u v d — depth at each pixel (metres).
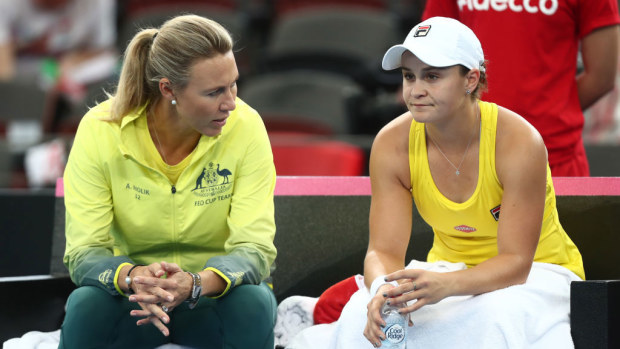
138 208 9.96
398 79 19.62
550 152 12.20
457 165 9.58
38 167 17.81
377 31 21.95
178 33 9.23
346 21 22.20
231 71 9.24
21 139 18.25
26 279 10.81
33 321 10.86
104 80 22.09
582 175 12.56
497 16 12.03
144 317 9.70
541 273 9.73
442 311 9.16
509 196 9.33
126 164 9.87
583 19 12.06
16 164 18.05
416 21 23.27
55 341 10.55
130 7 25.47
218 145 9.91
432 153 9.70
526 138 9.31
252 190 10.02
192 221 9.98
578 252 10.50
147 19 23.83
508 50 12.02
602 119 18.55
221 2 25.02
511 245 9.27
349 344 9.20
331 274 11.92
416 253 11.81
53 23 23.53
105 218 9.96
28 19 23.39
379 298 8.87
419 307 8.87
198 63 9.11
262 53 23.84
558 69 12.05
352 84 20.08
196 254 10.34
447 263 10.03
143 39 9.62
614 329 8.87
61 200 11.92
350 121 19.16
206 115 9.30
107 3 23.98
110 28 24.08
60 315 11.09
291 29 22.61
